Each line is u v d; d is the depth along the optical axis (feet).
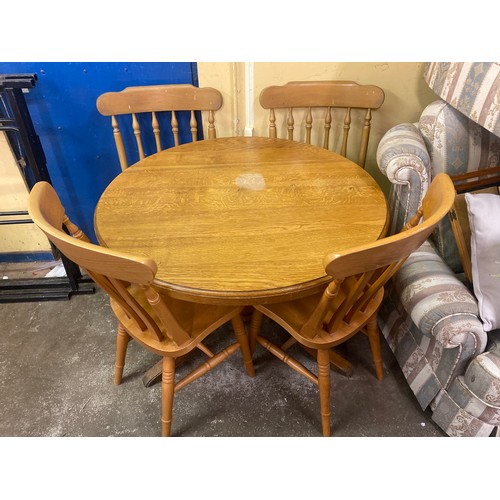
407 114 5.75
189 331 3.77
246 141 5.18
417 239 2.70
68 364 5.30
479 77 3.78
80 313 5.97
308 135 5.55
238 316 4.50
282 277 3.11
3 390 4.99
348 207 3.90
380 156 4.30
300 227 3.64
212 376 5.19
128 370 5.25
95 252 2.52
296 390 5.05
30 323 5.82
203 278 3.10
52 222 3.15
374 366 5.29
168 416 4.30
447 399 4.15
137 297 4.09
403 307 4.46
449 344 3.66
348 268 2.66
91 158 5.91
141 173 4.46
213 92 5.16
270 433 4.62
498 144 4.51
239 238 3.50
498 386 3.54
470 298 3.76
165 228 3.62
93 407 4.84
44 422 4.69
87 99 5.32
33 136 5.02
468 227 4.36
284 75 5.34
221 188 4.19
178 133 5.90
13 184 5.88
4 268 6.66
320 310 3.26
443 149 4.50
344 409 4.83
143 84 5.29
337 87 5.16
